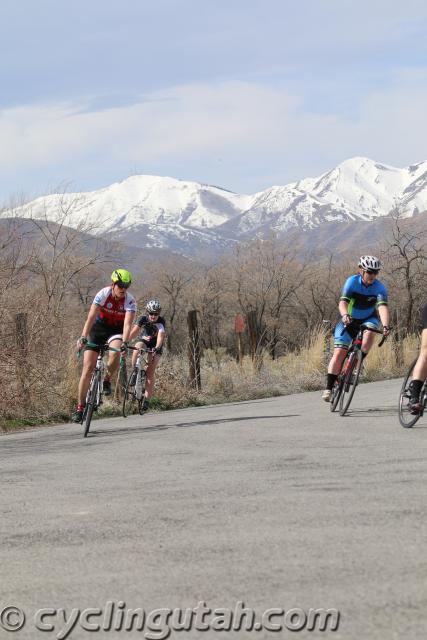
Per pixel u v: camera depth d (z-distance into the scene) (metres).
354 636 3.09
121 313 12.20
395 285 58.47
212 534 4.79
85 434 11.92
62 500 6.32
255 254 77.69
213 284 80.00
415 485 6.00
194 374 20.38
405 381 10.48
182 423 12.95
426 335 9.93
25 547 4.82
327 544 4.38
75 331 18.09
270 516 5.18
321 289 77.44
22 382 15.95
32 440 12.08
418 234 56.19
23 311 17.05
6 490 7.01
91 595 3.77
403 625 3.16
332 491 5.93
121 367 15.67
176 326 80.00
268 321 74.62
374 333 12.09
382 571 3.82
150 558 4.34
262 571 3.94
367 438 9.18
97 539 4.88
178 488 6.50
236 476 6.93
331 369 12.53
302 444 8.91
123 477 7.34
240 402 18.48
